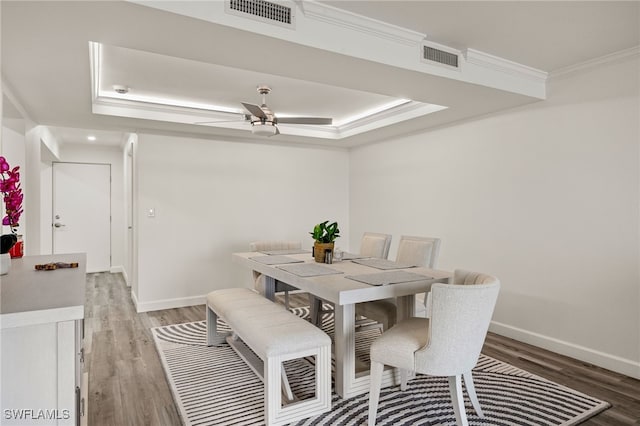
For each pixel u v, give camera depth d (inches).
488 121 152.1
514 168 142.5
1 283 67.6
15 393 50.9
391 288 95.2
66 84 114.1
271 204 213.9
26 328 51.0
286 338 88.4
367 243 160.1
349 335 99.2
